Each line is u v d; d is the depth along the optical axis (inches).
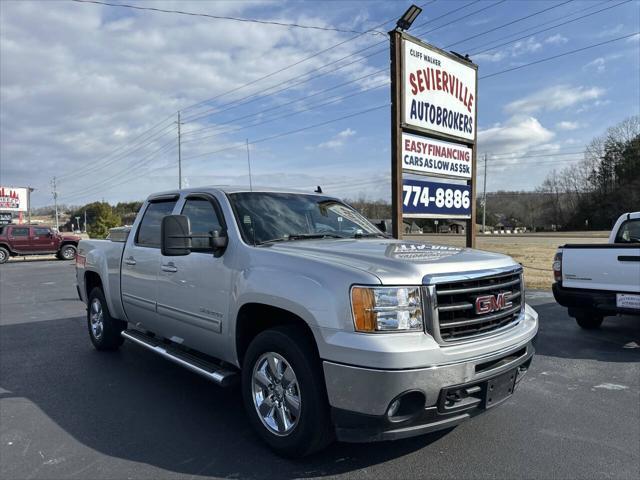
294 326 131.0
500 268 134.8
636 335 278.4
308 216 177.8
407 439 143.8
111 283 224.4
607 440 143.6
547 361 227.8
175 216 153.3
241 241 150.6
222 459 131.7
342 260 125.8
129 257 208.8
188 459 131.8
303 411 122.3
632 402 175.6
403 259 123.5
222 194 168.4
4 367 218.4
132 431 149.9
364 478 121.6
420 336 113.5
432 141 400.2
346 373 111.7
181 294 171.2
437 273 118.8
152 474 123.7
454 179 430.9
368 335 111.0
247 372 140.4
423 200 394.0
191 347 174.1
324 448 132.1
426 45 384.2
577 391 187.2
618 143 3280.0
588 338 271.4
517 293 142.3
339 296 115.1
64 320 339.9
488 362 123.2
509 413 164.4
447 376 113.3
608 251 251.6
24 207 2132.1
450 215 425.1
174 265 175.0
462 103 426.3
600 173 3415.4
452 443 140.9
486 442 141.7
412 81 372.2
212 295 155.3
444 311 117.9
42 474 123.6
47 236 1075.3
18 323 328.2
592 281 257.9
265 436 134.9
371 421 110.7
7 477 122.1
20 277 689.0
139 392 185.2
